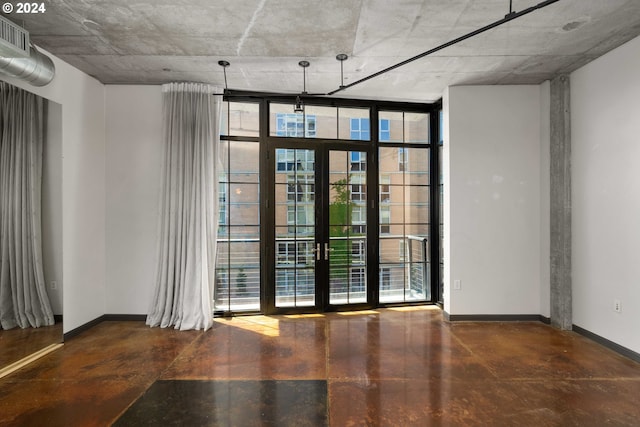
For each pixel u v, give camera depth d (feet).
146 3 8.75
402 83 14.10
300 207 15.57
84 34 10.31
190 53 11.56
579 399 8.39
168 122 13.96
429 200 16.56
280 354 11.05
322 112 15.83
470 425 7.40
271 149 15.35
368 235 16.10
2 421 7.55
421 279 16.62
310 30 10.08
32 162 11.10
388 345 11.78
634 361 10.48
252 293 15.33
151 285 14.34
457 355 10.96
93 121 13.60
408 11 9.10
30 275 10.96
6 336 10.07
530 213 14.26
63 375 9.67
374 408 8.05
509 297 14.34
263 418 7.68
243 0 8.64
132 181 14.30
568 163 13.12
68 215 12.35
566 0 8.55
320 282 15.64
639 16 9.32
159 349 11.43
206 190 13.85
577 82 12.76
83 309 13.06
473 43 10.84
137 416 7.75
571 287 13.17
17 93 10.55
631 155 10.64
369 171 16.11
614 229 11.23
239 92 14.94
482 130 14.30
